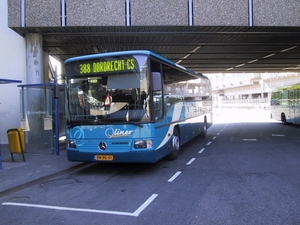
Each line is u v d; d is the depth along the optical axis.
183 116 10.73
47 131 11.97
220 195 5.79
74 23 11.27
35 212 5.18
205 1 11.58
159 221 4.57
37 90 12.39
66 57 17.91
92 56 7.71
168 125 8.74
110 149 7.44
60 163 9.13
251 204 5.23
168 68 9.01
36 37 12.44
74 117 7.81
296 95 20.95
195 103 13.05
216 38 13.78
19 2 11.27
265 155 10.16
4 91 13.05
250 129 20.14
